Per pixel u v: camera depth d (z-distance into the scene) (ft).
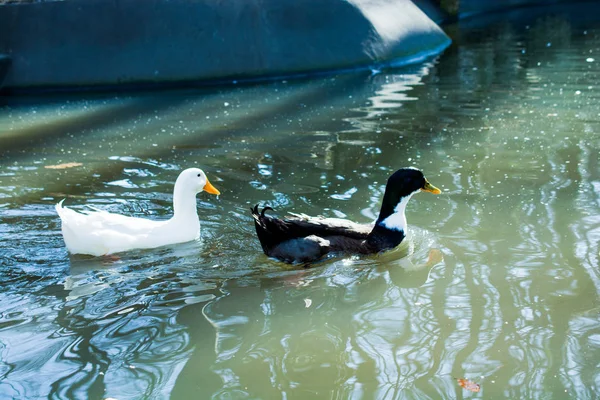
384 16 43.88
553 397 10.47
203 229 18.28
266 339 12.51
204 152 24.98
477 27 58.34
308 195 20.06
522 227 17.21
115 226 16.96
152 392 10.92
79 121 31.35
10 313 13.73
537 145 23.99
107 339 12.61
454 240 16.78
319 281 15.10
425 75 38.42
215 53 39.81
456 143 24.73
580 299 13.46
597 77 34.91
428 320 12.98
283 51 40.22
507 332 12.38
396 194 16.74
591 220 17.33
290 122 29.04
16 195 21.01
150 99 36.22
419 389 10.80
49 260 16.47
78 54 39.68
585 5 71.05
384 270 15.56
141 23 39.96
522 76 36.47
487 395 10.58
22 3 40.27
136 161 24.22
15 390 11.05
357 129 27.30
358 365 11.55
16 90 39.65
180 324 13.15
